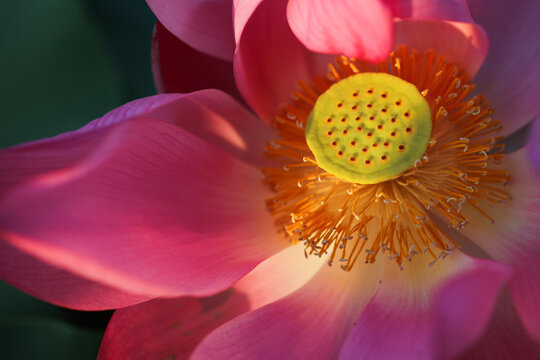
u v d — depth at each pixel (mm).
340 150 375
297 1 360
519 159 373
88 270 338
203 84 398
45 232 330
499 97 383
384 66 385
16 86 428
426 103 375
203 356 356
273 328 364
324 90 391
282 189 386
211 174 382
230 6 384
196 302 375
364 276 375
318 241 376
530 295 354
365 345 349
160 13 379
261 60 389
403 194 380
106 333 366
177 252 361
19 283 355
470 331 329
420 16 362
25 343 395
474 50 375
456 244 366
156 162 368
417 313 356
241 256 375
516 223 368
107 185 353
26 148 342
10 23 429
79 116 429
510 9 383
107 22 450
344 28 363
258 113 391
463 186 375
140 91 451
